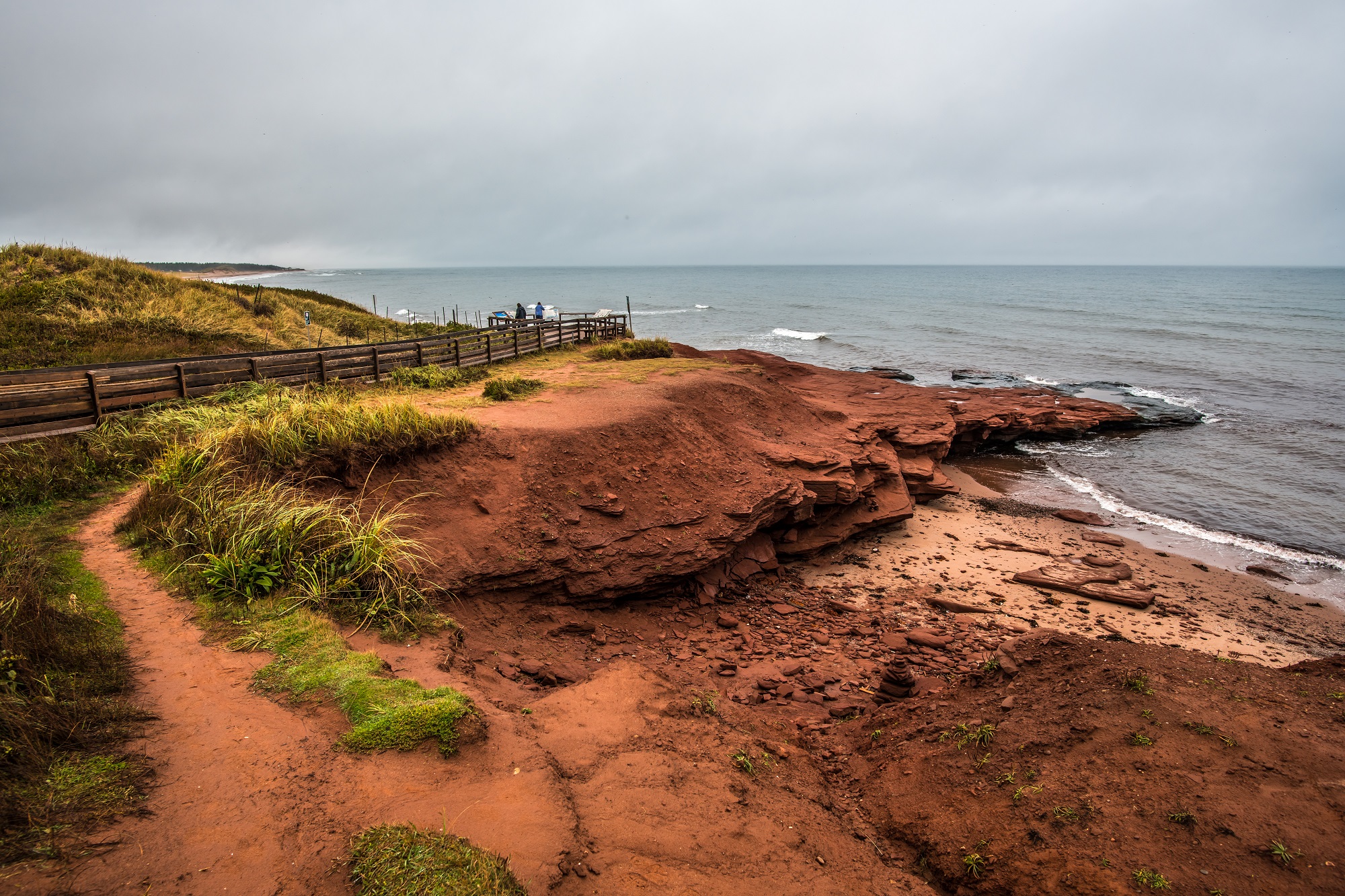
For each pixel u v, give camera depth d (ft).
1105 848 15.49
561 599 34.86
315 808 13.78
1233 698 20.06
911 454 72.95
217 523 25.52
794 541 51.19
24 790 12.24
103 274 85.51
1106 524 64.69
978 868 16.07
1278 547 59.47
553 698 22.38
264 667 18.92
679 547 39.50
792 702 29.37
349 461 32.86
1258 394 120.88
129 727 15.24
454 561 31.50
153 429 36.70
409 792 14.88
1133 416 101.60
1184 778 16.94
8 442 32.48
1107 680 21.72
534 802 15.58
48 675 15.38
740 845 16.03
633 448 43.52
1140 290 439.22
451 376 60.13
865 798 20.30
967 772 19.66
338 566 25.39
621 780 17.65
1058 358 159.84
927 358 163.22
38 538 25.38
